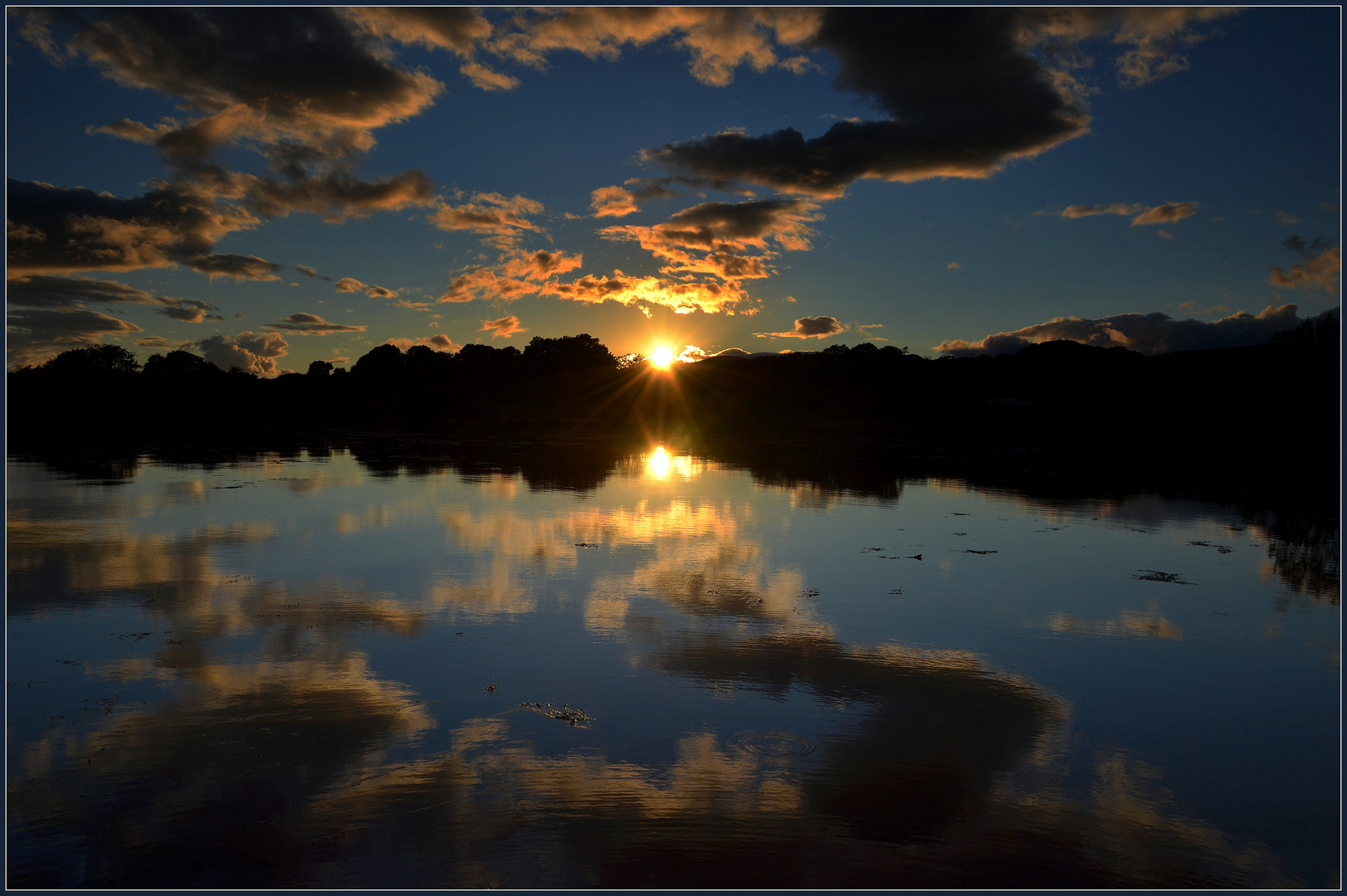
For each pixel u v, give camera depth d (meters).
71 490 29.56
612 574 16.34
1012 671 11.09
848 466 44.09
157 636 12.04
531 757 8.38
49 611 13.32
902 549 19.52
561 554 18.25
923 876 6.55
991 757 8.54
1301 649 12.21
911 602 14.53
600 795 7.67
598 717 9.36
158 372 126.81
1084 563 18.19
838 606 14.19
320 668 10.80
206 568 16.56
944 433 78.38
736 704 9.80
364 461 43.91
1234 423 67.44
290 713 9.37
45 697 9.75
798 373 144.25
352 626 12.67
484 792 7.69
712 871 6.57
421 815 7.31
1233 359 91.88
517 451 52.72
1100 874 6.61
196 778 7.88
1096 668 11.29
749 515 24.75
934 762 8.43
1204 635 12.89
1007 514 26.28
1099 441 67.12
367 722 9.15
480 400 116.12
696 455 51.38
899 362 149.88
